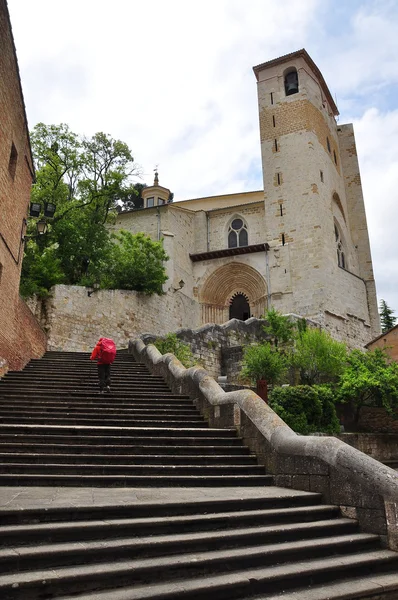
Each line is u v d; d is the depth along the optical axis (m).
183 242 34.19
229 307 34.06
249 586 4.06
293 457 6.94
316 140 34.91
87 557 4.05
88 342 22.27
